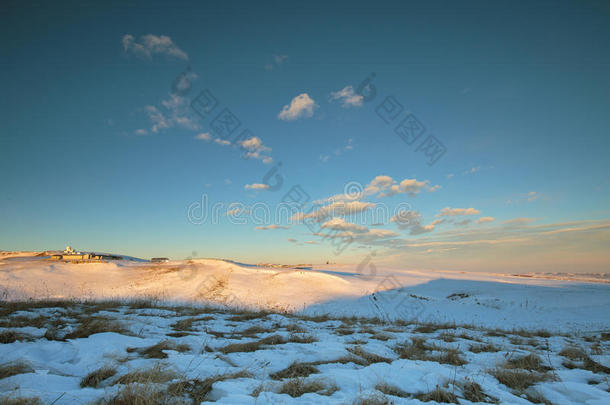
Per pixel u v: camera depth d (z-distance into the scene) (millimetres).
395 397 3936
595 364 6641
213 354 5891
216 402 3414
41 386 3709
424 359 6621
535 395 4574
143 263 35094
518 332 13211
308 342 7836
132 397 3334
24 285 22016
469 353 7508
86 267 29188
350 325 12719
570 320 19000
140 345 6145
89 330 7023
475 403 4047
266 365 5355
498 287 34500
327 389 4180
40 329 7211
